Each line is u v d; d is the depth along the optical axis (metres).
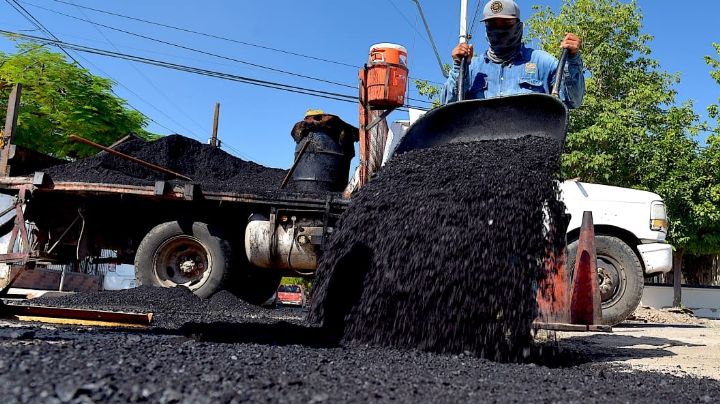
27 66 18.17
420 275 4.28
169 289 7.83
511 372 3.36
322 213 7.73
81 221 8.22
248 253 7.87
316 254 7.66
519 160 4.59
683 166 15.88
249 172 10.31
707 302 17.92
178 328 4.85
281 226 7.77
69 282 12.26
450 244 4.25
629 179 15.90
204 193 7.81
